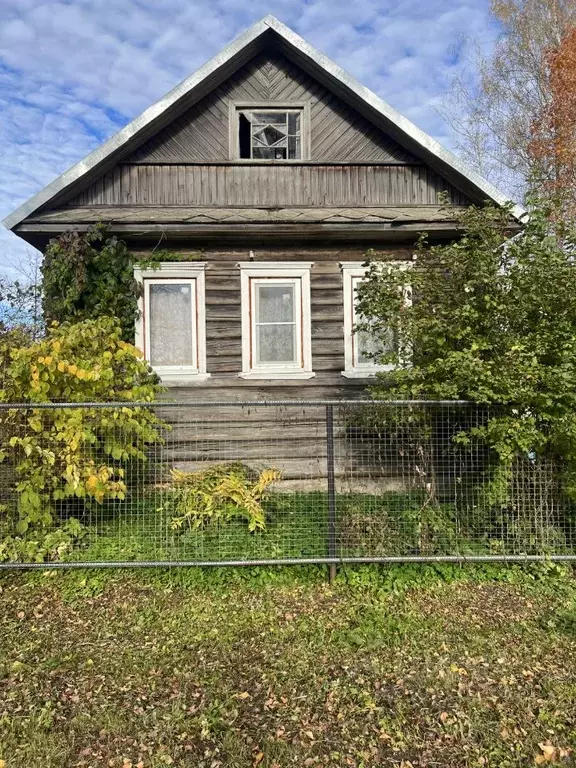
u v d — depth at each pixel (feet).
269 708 10.55
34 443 17.22
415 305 18.67
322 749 9.46
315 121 27.20
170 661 12.19
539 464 17.40
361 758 9.25
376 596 15.49
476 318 17.60
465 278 18.21
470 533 17.88
